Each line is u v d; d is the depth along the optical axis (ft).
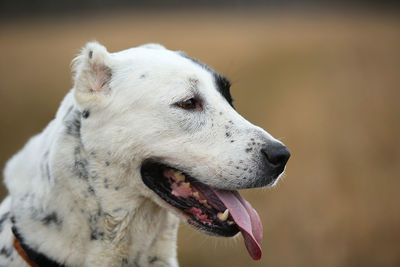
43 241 17.07
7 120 56.24
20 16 325.21
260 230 17.70
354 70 94.58
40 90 75.51
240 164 17.62
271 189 39.55
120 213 17.57
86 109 17.40
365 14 302.04
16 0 322.75
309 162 44.32
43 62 107.14
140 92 17.72
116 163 17.43
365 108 64.64
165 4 392.27
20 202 17.79
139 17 280.51
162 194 17.90
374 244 31.45
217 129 18.08
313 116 59.31
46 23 267.39
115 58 18.35
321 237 32.30
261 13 334.85
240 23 224.94
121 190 17.57
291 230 33.35
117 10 366.02
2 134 50.65
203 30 171.63
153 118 17.69
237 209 17.71
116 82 17.95
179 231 34.17
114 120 17.53
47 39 156.04
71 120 17.54
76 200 17.24
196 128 17.97
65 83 80.53
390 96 71.67
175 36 143.43
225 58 95.71
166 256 18.97
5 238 18.15
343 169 42.14
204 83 18.58
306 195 37.91
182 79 18.12
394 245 31.32
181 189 18.38
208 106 18.33
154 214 18.39
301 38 146.20
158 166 18.45
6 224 18.47
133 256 18.20
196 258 30.68
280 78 85.66
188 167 17.85
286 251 31.22
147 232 18.34
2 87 79.00
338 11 345.31
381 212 34.88
